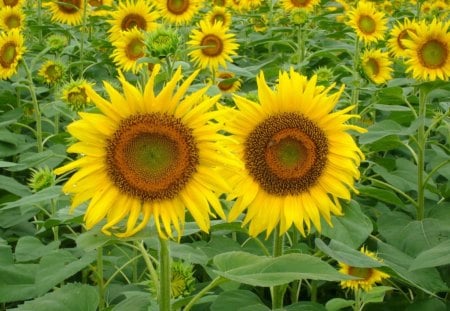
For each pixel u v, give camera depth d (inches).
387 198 66.0
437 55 82.9
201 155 38.3
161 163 37.8
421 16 167.9
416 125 69.0
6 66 89.1
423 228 65.2
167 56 61.7
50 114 93.7
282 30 140.1
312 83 45.3
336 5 175.8
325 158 45.6
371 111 101.1
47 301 43.1
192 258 48.9
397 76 118.6
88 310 42.8
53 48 116.0
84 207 44.2
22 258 56.7
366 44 115.0
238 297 50.8
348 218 49.1
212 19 144.8
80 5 143.8
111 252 68.6
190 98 38.0
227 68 96.9
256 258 38.4
